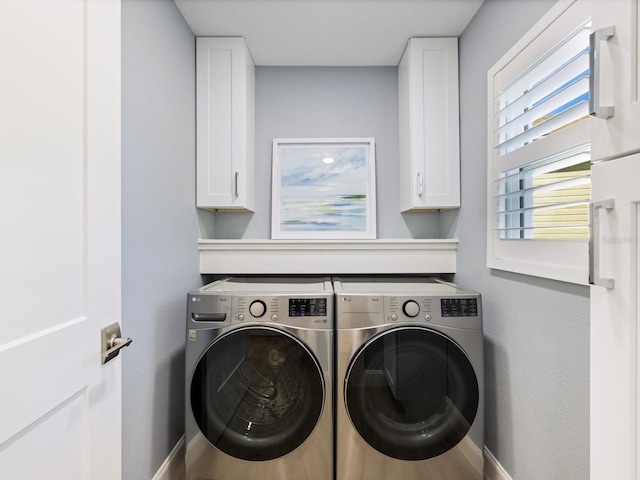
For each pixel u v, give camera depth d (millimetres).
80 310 682
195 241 1725
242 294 1272
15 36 534
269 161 2066
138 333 1147
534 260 1104
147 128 1216
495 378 1357
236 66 1743
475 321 1246
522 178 1228
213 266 1781
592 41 599
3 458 516
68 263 647
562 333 982
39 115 578
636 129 544
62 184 632
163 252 1342
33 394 563
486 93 1463
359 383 1238
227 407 1261
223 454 1246
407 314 1246
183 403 1498
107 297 766
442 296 1262
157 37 1300
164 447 1327
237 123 1746
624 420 568
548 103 1032
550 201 1062
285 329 1246
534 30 1104
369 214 2033
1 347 508
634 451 553
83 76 693
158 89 1305
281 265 1792
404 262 1797
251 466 1249
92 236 715
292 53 1913
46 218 593
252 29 1681
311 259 1793
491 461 1362
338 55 1941
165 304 1355
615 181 578
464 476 1229
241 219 2068
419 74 1760
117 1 811
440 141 1757
